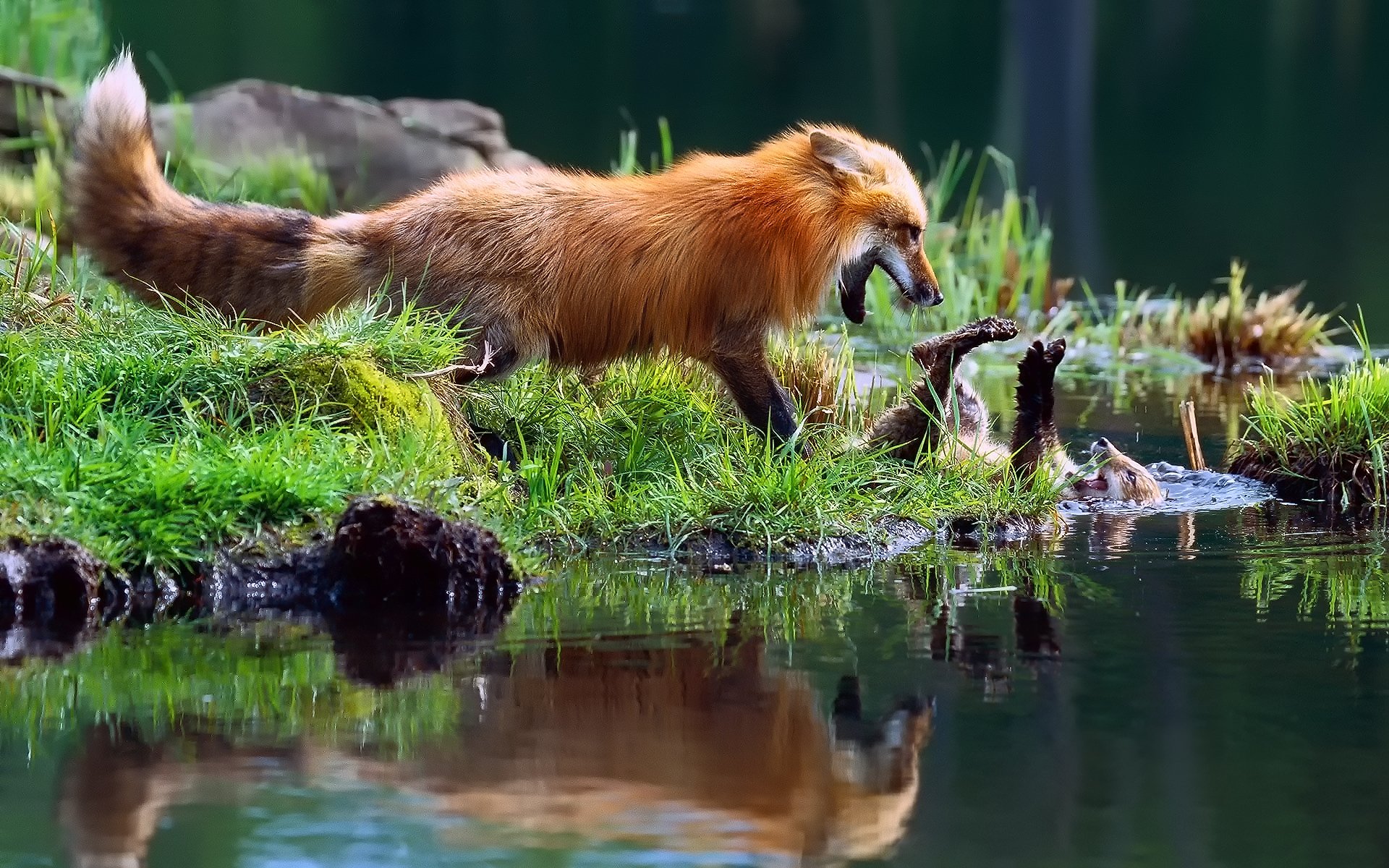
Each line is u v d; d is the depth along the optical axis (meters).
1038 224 28.72
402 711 7.23
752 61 44.69
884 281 21.14
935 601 9.39
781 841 5.82
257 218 12.00
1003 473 12.19
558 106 36.09
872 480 11.63
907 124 36.28
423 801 6.16
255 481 9.59
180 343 10.84
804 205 12.23
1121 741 6.90
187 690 7.52
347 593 9.33
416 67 39.91
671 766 6.56
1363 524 11.82
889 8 54.81
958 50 47.59
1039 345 12.56
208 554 9.34
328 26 46.22
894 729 7.05
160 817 5.98
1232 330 19.92
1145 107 41.38
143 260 12.01
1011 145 34.97
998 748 6.82
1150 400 17.17
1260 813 6.11
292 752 6.68
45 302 11.84
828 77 42.28
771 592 9.62
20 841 5.75
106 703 7.32
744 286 12.16
